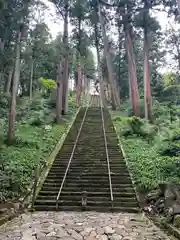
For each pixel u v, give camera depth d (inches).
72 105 1250.0
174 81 1286.9
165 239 234.2
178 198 309.9
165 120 789.2
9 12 607.5
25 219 295.0
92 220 293.4
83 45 1058.1
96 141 650.2
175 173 422.0
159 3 701.3
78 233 247.8
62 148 597.3
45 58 906.1
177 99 1133.7
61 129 770.8
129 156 531.8
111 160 512.4
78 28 1058.7
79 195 378.9
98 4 986.7
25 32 655.1
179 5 461.4
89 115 1011.3
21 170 448.8
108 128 789.2
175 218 261.7
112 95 1155.9
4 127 693.3
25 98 1154.7
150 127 677.3
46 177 437.4
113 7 928.3
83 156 538.3
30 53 759.7
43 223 279.0
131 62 921.5
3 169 439.2
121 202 357.7
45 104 1023.0
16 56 618.2
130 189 391.5
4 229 257.1
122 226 271.1
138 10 787.4
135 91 904.9
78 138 676.7
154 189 381.7
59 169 470.0
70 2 935.0
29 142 599.5
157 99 1205.7
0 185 379.6
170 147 488.1
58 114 865.5
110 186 388.8
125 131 695.1
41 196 372.5
